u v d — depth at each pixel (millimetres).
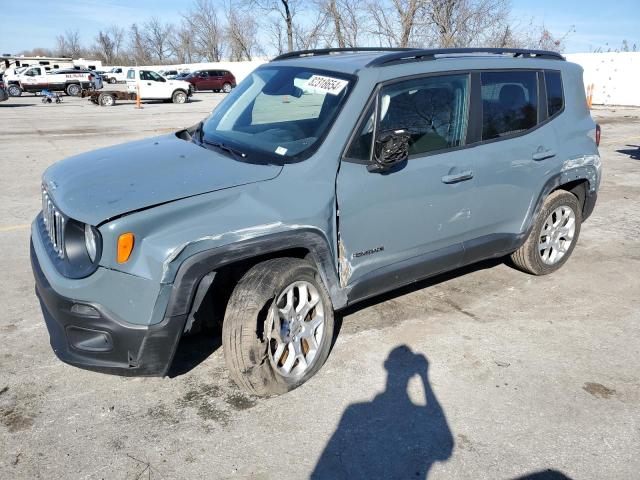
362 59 3756
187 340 3805
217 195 2912
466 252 4164
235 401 3180
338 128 3348
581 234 6457
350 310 4320
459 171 3896
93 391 3238
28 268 5043
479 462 2779
